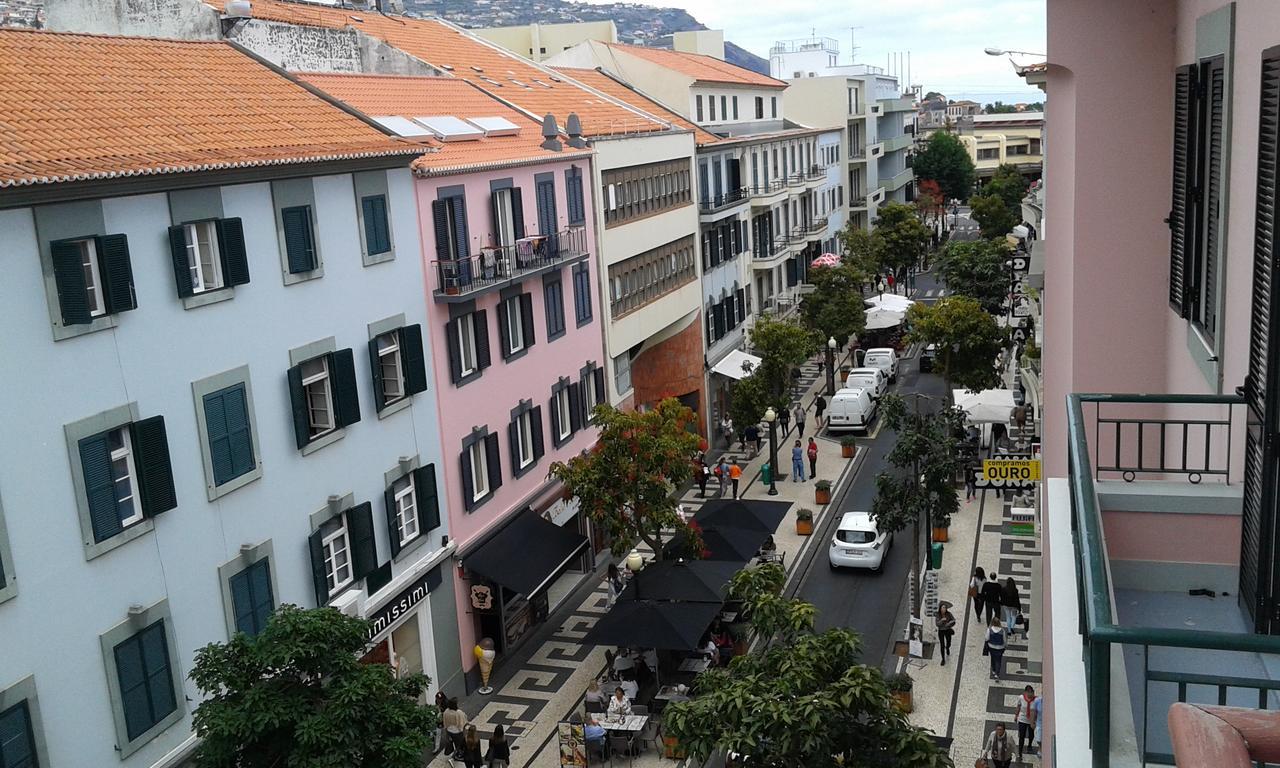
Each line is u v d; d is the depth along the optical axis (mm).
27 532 15656
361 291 23656
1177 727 3012
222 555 19578
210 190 19203
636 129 41250
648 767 23438
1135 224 10961
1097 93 10891
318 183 22172
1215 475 7609
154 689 17922
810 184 67000
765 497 41344
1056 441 13422
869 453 46250
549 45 70062
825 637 13828
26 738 15578
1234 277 6922
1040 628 28422
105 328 17000
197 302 18922
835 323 53906
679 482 29000
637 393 46312
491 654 27562
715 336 50000
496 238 29281
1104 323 11172
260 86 24922
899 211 78188
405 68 37094
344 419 22938
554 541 29938
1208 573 7152
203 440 19109
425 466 25938
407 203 25312
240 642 15078
